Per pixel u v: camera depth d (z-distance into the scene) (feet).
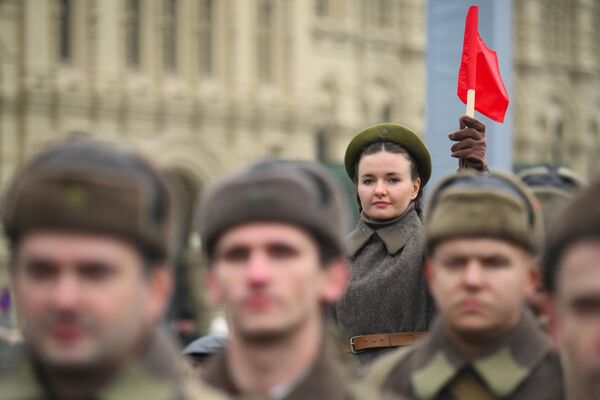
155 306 24.26
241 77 308.19
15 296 23.80
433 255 31.60
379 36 348.38
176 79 298.35
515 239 30.89
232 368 27.91
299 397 27.07
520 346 31.78
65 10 279.69
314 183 27.45
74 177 22.72
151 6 293.02
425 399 31.78
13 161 270.67
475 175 32.01
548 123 402.11
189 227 284.82
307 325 27.27
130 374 23.56
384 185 45.78
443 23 68.90
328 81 335.26
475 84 53.47
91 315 22.98
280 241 26.84
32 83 271.69
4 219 23.45
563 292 23.47
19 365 23.77
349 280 44.75
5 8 269.85
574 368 23.73
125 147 23.97
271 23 316.19
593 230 22.99
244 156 308.60
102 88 282.56
